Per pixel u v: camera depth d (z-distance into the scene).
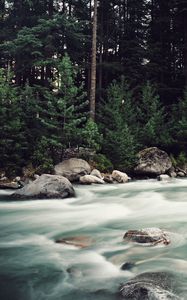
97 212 13.90
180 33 33.94
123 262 7.99
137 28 35.16
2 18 34.38
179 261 7.92
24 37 25.25
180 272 7.27
